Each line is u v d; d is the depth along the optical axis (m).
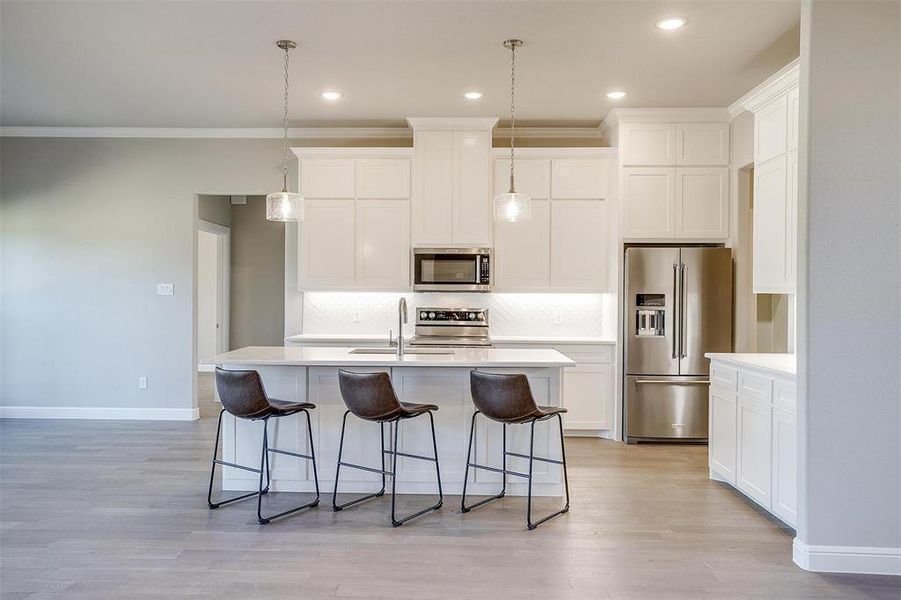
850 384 2.92
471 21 3.70
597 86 4.84
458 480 3.94
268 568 2.89
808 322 2.93
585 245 5.76
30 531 3.31
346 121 5.88
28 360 6.20
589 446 5.32
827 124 2.91
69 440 5.29
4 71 4.57
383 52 4.18
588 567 2.93
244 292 8.87
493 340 5.67
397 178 5.84
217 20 3.71
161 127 6.09
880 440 2.91
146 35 3.93
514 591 2.69
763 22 3.68
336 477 3.69
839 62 2.91
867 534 2.92
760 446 3.60
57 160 6.16
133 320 6.19
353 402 3.45
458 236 5.71
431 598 2.62
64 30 3.86
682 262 5.36
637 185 5.52
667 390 5.38
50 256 6.19
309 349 4.51
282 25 3.77
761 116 4.14
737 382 3.92
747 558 3.05
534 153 5.75
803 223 2.96
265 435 3.56
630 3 3.46
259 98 5.18
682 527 3.45
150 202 6.18
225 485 4.00
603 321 6.12
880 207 2.91
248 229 8.87
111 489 4.01
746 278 5.39
